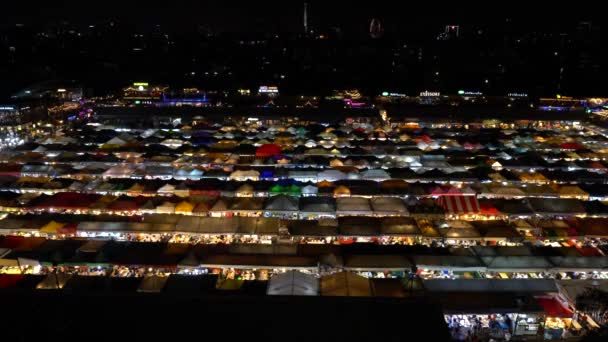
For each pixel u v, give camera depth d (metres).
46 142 45.97
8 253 23.66
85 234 26.73
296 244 24.50
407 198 30.69
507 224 27.11
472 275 22.92
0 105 55.56
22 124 55.81
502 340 18.56
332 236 26.02
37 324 10.91
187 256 23.06
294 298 11.66
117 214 29.38
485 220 27.62
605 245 25.23
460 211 29.05
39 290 11.76
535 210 29.42
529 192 32.59
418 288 19.41
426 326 11.02
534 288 20.34
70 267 23.44
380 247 24.12
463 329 18.97
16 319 11.00
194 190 32.41
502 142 47.50
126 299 11.59
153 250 23.72
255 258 22.95
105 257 23.14
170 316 11.16
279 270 22.75
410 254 23.48
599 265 22.88
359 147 44.50
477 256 23.30
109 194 32.19
